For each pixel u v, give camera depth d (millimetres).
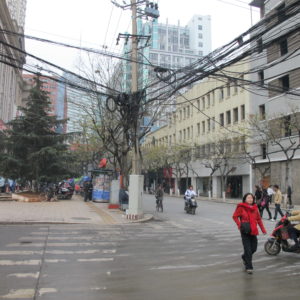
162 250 9234
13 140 27141
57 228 13102
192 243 10453
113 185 22250
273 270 7195
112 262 7684
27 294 5367
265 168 34188
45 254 8336
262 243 10609
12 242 9828
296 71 29891
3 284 5871
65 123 28781
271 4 31969
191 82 13297
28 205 21969
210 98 46625
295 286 6035
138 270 7023
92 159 37156
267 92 33781
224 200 35812
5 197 26781
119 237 11352
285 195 27766
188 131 53719
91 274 6629
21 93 78125
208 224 15750
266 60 33656
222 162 42094
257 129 30312
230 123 41219
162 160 52406
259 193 18891
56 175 27750
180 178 52969
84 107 24172
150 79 21484
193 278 6477
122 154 22156
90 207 22312
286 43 31000
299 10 9523
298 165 29672
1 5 44562
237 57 11469
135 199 16781
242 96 38469
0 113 50219
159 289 5762
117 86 22297
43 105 28016
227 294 5543
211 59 12305
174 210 23594
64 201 27422
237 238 11531
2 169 26719
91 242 10219
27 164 27172
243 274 6832
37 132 27625
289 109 30469
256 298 5359
